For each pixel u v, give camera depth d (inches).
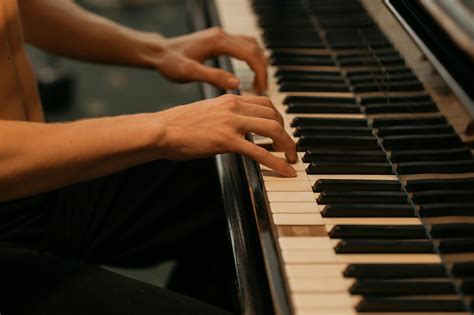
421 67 41.4
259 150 41.3
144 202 56.5
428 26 43.0
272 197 40.7
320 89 54.5
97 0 142.3
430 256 36.4
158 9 143.0
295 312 31.9
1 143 38.9
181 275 60.0
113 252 56.0
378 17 49.9
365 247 36.3
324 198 40.3
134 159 40.9
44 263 45.3
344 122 49.1
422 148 40.8
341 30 58.2
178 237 57.8
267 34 62.9
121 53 60.0
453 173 37.2
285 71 56.7
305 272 34.6
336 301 32.7
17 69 48.8
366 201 40.6
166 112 41.9
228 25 65.6
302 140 46.1
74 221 52.5
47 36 59.9
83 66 125.0
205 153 40.7
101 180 55.2
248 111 42.2
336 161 44.4
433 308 32.6
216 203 58.9
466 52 37.2
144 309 41.6
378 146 46.4
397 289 33.5
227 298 58.1
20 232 49.9
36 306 41.8
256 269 39.8
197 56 58.2
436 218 37.9
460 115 36.6
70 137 39.8
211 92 57.7
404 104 43.9
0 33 46.1
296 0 68.6
